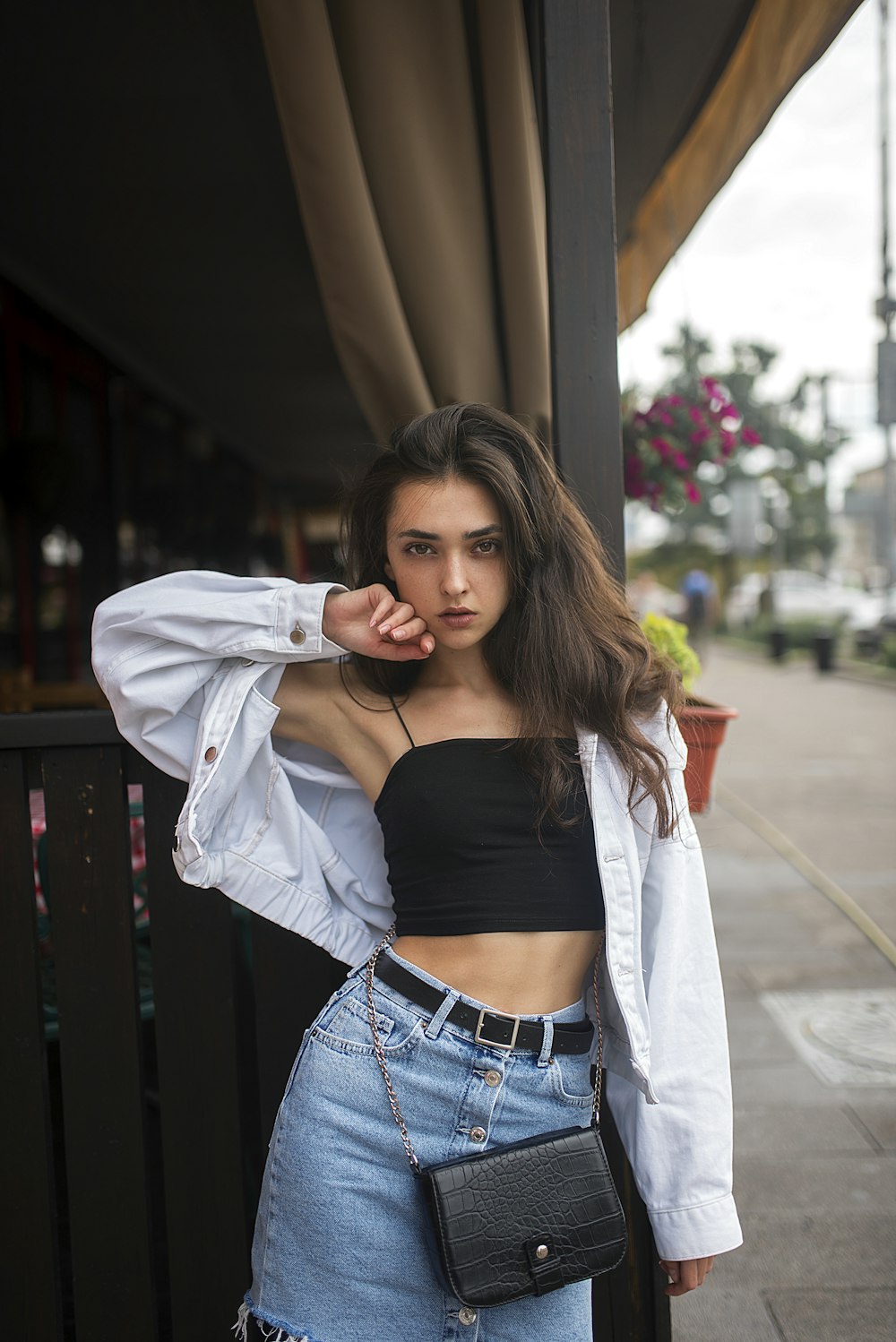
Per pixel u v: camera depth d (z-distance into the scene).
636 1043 1.36
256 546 15.23
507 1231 1.22
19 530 7.50
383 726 1.46
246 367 7.40
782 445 40.25
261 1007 1.86
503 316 2.23
